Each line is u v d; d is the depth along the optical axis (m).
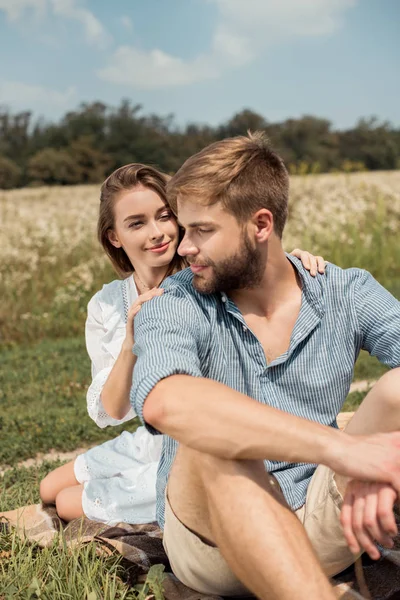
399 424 2.21
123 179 3.28
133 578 2.63
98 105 89.38
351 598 2.43
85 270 11.27
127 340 2.84
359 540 2.20
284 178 2.46
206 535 2.30
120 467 3.35
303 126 88.31
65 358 8.62
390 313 2.52
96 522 3.24
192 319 2.43
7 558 2.82
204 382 2.13
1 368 8.43
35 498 4.01
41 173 79.50
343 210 14.70
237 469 2.08
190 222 2.37
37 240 13.59
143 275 3.36
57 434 5.77
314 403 2.52
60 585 2.48
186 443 2.11
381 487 2.13
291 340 2.47
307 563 1.99
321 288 2.52
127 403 3.06
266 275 2.46
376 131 90.56
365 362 7.73
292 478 2.52
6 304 10.67
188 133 93.94
